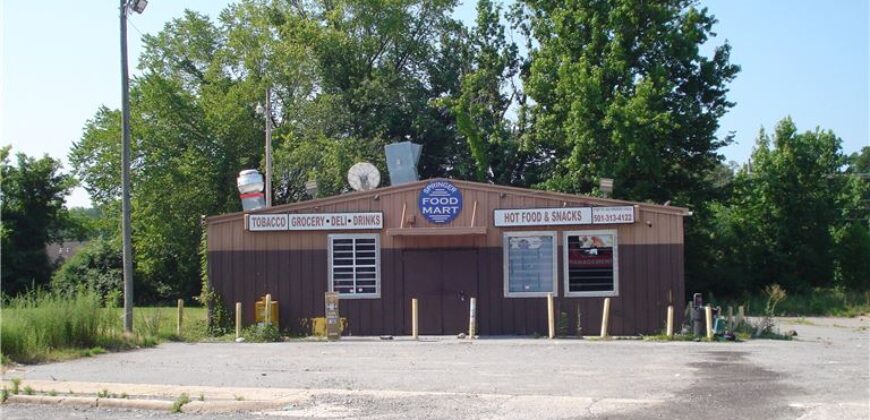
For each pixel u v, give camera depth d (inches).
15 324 641.6
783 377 532.4
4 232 1939.0
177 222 2001.7
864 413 407.5
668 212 865.5
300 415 414.6
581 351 706.2
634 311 864.3
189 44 2228.1
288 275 903.1
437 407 427.5
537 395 460.8
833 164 1956.2
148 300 2062.0
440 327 888.3
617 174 1412.4
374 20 2082.9
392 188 899.4
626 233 872.3
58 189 2092.8
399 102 2036.2
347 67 2100.1
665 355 669.9
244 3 2187.5
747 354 674.8
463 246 893.2
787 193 1656.0
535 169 1764.3
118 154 1988.2
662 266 863.7
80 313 725.9
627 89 1464.1
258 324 869.8
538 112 1577.3
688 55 1492.4
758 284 1659.7
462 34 2130.9
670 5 1550.2
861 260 1695.4
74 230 2191.2
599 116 1445.6
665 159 1504.7
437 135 1993.1
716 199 1587.1
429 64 2135.8
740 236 1678.2
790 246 1660.9
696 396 458.0
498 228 888.3
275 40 2101.4
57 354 666.2
